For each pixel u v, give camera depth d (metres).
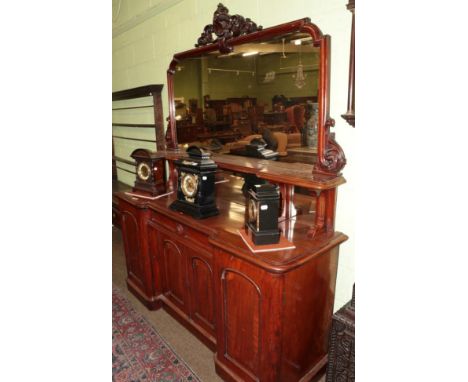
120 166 4.16
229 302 1.55
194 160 1.90
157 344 2.02
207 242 1.76
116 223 4.08
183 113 2.49
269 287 1.32
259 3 1.88
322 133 1.53
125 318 2.27
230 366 1.64
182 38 2.60
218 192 2.27
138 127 3.54
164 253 2.17
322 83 1.50
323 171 1.56
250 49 1.85
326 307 1.62
